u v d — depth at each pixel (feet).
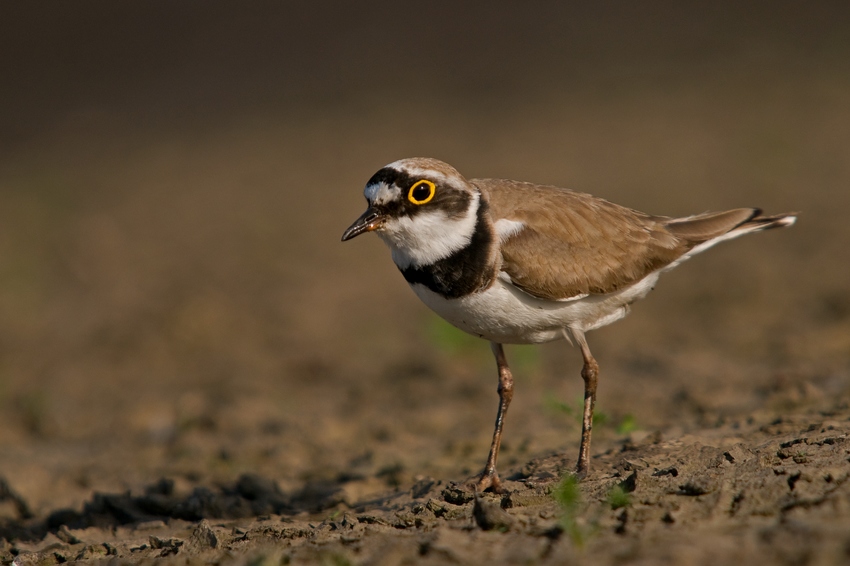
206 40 132.77
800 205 67.62
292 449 34.76
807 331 42.93
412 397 41.06
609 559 16.71
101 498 28.37
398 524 21.43
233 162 93.56
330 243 71.15
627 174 77.25
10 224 79.97
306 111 108.47
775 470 20.42
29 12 139.95
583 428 24.73
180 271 66.69
